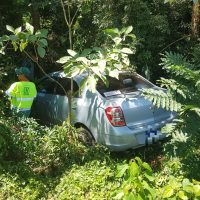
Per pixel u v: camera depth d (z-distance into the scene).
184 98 6.12
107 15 9.66
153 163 6.88
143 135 6.77
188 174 6.08
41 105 8.57
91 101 7.06
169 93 6.19
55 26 12.69
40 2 9.92
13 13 10.23
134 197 3.29
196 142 6.09
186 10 11.28
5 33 10.00
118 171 3.57
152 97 5.96
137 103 6.81
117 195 3.39
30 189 5.87
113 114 6.63
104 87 7.18
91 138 7.12
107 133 6.72
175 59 6.75
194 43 10.32
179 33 10.79
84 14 10.48
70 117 7.12
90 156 6.66
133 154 7.16
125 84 7.39
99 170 6.17
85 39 10.71
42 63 10.77
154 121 6.89
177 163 6.22
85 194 5.77
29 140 6.77
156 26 9.34
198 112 5.64
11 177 6.04
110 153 7.05
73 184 5.91
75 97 7.42
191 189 3.19
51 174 6.41
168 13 10.66
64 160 6.63
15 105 7.69
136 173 3.41
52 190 5.96
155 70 9.84
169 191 3.23
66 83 7.91
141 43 9.54
